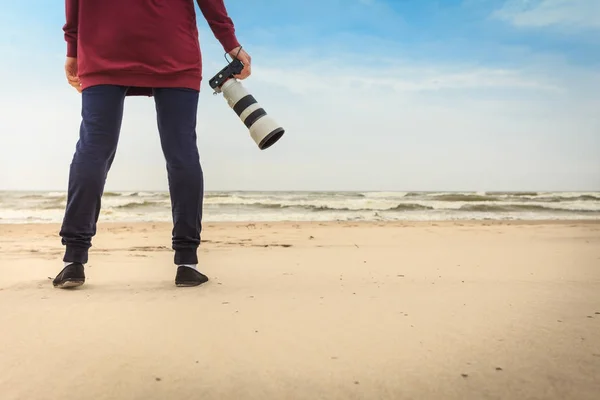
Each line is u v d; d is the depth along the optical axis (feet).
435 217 44.60
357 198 72.69
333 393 3.44
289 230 25.81
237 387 3.55
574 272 9.36
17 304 6.01
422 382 3.60
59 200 57.41
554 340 4.45
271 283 7.87
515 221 38.86
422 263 11.03
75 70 7.98
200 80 7.80
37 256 13.20
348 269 9.93
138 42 7.26
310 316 5.42
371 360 4.04
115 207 48.14
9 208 48.29
